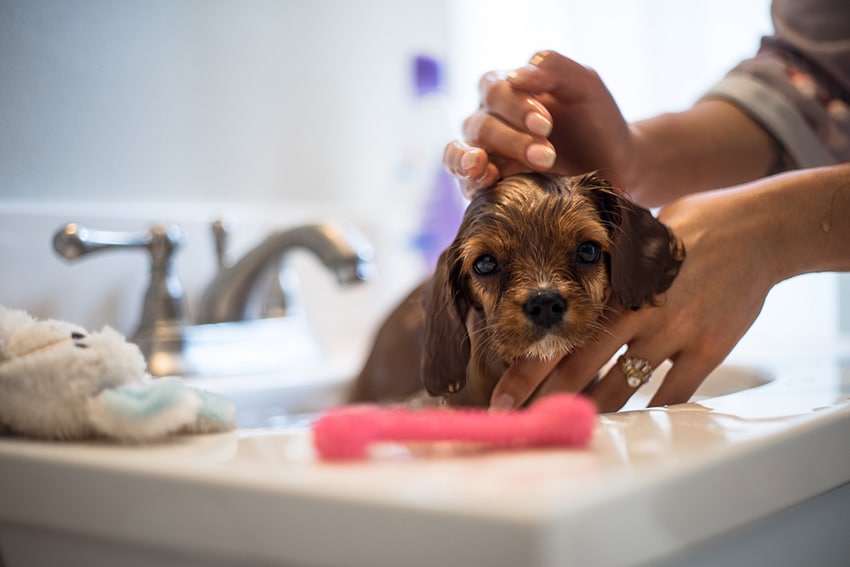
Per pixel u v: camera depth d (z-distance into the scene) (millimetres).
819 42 1170
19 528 541
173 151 1498
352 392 1334
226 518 432
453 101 2307
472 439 470
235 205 1632
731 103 1179
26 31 1244
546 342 782
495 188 860
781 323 1991
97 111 1356
